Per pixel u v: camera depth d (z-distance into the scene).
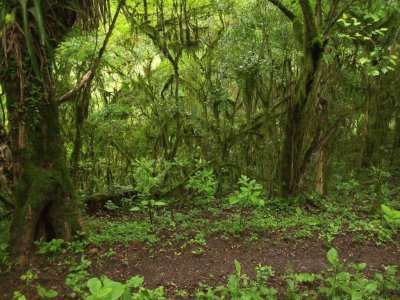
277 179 8.80
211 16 10.43
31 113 5.04
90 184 10.43
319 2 7.99
